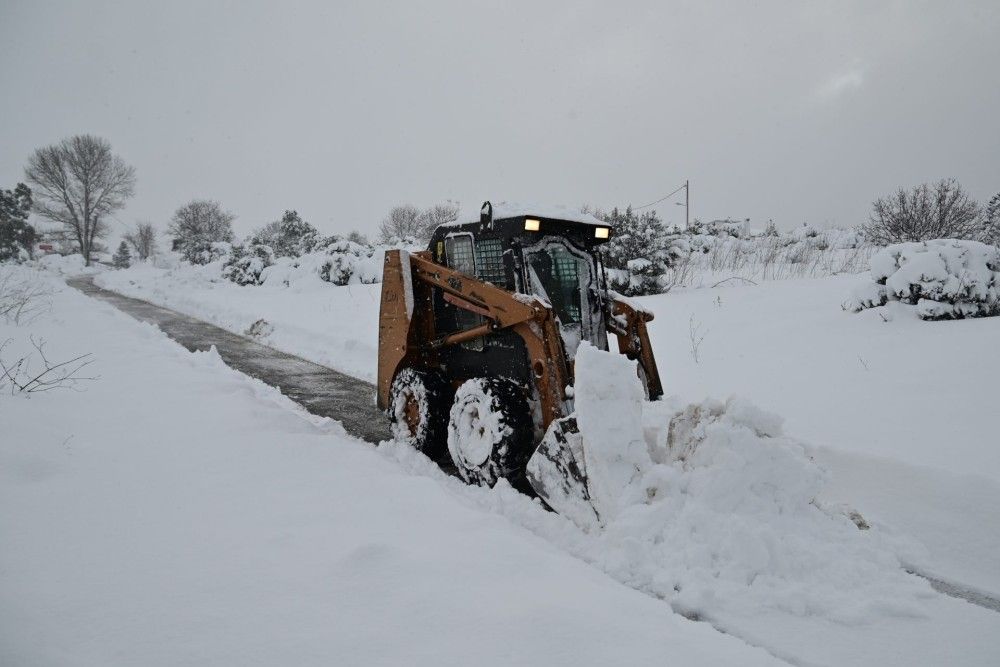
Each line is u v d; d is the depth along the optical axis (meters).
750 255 17.39
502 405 4.17
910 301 7.82
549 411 4.19
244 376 8.08
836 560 3.06
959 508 3.58
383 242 23.39
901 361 6.22
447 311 5.28
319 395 7.21
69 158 52.56
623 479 3.44
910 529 3.60
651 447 3.82
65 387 5.86
